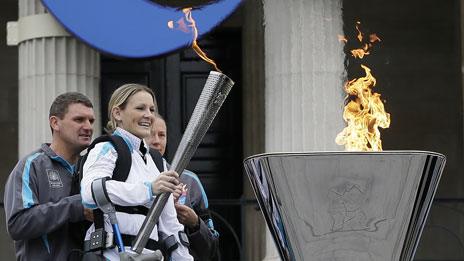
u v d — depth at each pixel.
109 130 7.48
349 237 5.60
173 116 19.08
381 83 19.08
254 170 5.71
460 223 18.70
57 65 14.45
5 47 19.48
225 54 19.22
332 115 14.05
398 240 5.61
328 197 5.57
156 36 13.61
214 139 19.19
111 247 7.18
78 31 13.67
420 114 19.12
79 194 7.89
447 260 18.66
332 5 14.09
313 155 5.56
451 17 19.12
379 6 18.92
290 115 14.11
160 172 7.43
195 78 19.16
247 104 17.47
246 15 17.05
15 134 19.48
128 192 6.89
